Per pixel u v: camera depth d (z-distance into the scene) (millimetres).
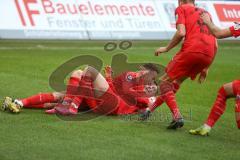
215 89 24391
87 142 14047
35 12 39875
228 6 50000
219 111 15375
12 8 39250
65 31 40406
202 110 19344
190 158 13273
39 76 24531
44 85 22188
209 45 15727
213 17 48250
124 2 43812
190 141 14812
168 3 46312
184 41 15930
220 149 14242
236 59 36219
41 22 39875
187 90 23531
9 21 38875
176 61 15875
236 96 14953
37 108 17156
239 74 29734
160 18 45094
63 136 14445
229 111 19344
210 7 48562
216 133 15938
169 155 13391
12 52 33125
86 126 15633
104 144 13977
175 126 15688
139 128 15859
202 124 16938
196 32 15742
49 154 12836
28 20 39500
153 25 44312
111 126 15836
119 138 14633
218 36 14594
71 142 13945
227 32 14453
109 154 13141
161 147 14031
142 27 43688
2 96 19312
